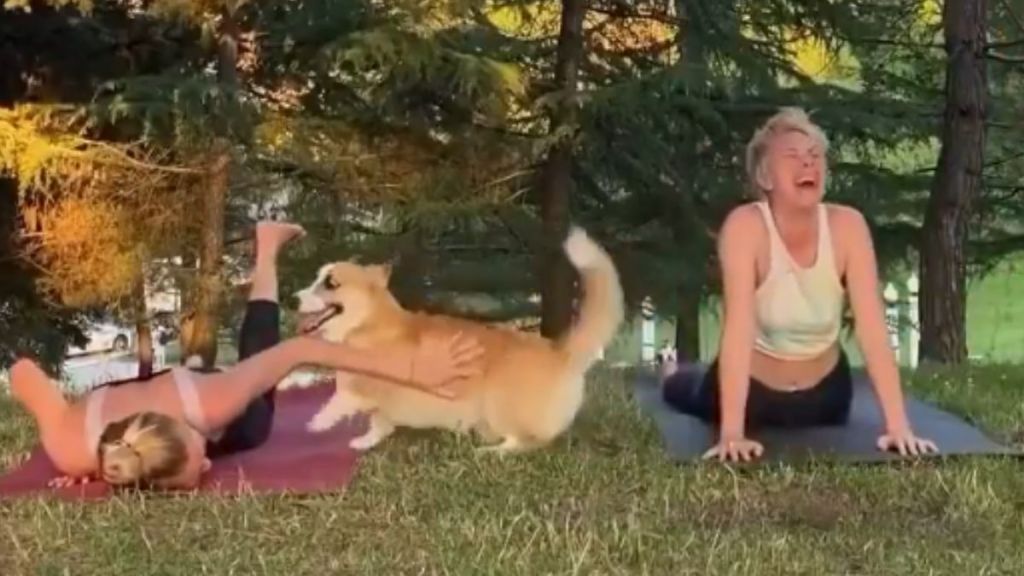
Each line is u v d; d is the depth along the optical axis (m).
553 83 10.93
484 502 3.34
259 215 10.34
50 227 9.55
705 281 11.44
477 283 11.27
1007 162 12.80
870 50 12.55
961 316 9.55
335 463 3.70
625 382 4.99
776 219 3.76
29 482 3.56
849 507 3.32
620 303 3.82
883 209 11.93
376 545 3.01
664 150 11.24
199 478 3.45
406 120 10.51
